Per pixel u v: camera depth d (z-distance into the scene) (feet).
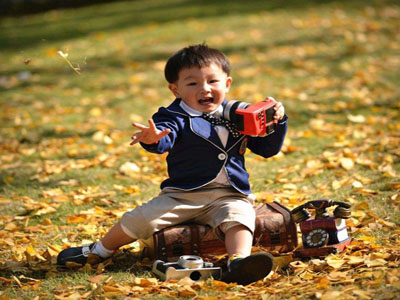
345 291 16.92
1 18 104.88
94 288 18.80
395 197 26.00
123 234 20.67
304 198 27.32
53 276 20.27
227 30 72.84
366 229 22.75
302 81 51.72
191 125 20.84
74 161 35.47
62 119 45.60
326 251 20.44
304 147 35.73
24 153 37.96
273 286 18.20
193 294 17.79
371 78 50.57
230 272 18.65
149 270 20.66
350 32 67.92
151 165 34.32
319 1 86.17
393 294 16.33
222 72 21.40
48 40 78.18
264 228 21.11
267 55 60.85
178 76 21.34
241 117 20.18
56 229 25.43
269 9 83.66
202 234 20.49
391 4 81.35
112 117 45.47
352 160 31.96
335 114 42.32
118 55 66.13
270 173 31.71
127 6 100.68
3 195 30.68
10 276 20.49
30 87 56.49
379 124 39.14
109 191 30.22
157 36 73.20
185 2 96.27
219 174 20.81
